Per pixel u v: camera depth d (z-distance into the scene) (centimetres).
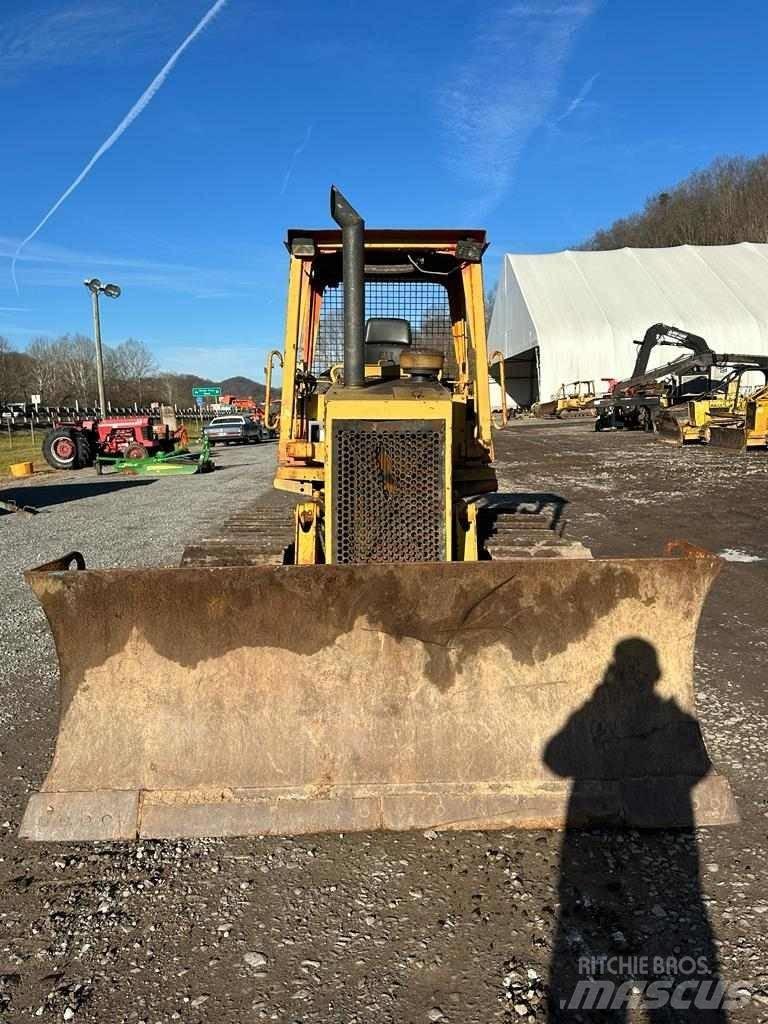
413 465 373
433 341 520
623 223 9325
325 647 315
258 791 305
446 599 312
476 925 250
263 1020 215
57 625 311
